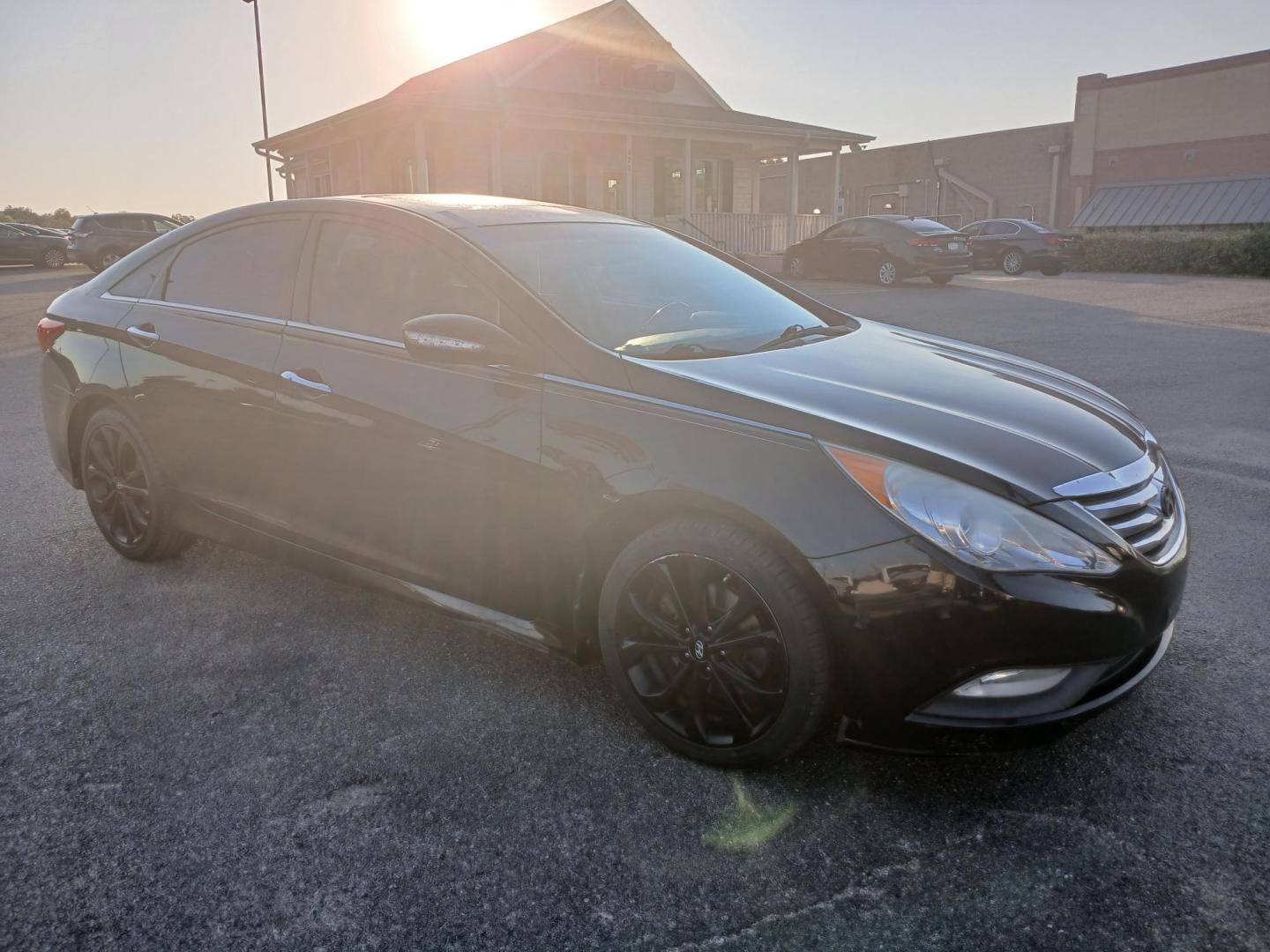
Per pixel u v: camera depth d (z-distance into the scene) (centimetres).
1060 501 228
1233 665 307
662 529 252
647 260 350
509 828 234
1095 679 229
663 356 283
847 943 196
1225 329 1155
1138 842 225
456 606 302
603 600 267
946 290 1803
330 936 199
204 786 249
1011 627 218
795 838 229
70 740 271
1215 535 429
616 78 2417
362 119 2059
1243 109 3189
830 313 378
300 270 341
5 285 2281
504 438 277
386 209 330
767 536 235
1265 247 2139
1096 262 2444
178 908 207
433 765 259
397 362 304
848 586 226
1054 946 195
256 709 288
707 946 196
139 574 394
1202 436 612
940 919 203
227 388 344
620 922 203
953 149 3938
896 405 256
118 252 2703
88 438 402
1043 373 325
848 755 264
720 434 246
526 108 1927
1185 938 196
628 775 255
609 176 2402
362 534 319
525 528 277
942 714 227
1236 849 222
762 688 242
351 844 228
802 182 4397
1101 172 3556
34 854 224
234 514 357
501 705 291
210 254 374
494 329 274
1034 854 222
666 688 260
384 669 313
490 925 203
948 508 222
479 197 371
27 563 405
